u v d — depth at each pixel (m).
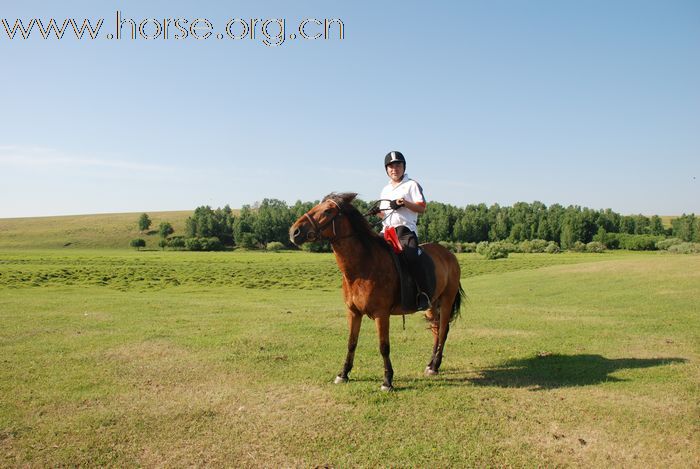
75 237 127.31
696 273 19.72
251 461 4.44
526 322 11.90
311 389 6.42
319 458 4.49
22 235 128.88
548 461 4.43
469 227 106.75
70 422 5.30
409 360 8.09
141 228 136.25
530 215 113.81
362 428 5.12
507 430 5.08
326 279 38.84
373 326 11.40
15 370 7.35
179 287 30.91
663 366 7.44
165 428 5.13
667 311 13.34
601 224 112.44
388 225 7.00
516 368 7.55
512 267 47.22
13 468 4.30
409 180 6.90
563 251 90.38
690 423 5.23
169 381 6.80
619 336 9.91
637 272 22.08
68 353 8.47
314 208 6.16
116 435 4.96
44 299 18.00
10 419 5.38
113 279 35.97
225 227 122.31
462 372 7.37
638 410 5.61
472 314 13.53
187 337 9.88
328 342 9.47
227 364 7.69
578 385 6.58
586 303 16.12
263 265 55.28
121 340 9.55
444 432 5.03
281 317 12.88
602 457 4.51
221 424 5.24
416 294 6.59
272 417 5.43
